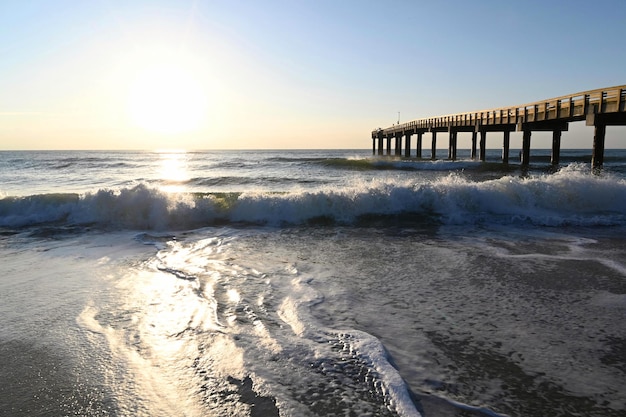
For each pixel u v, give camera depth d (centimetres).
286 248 754
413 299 487
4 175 3073
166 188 2109
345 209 1052
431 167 3061
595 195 1104
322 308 460
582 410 281
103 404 290
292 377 321
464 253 704
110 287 535
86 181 2509
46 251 738
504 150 2791
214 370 333
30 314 447
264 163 4453
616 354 357
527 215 1015
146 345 377
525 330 404
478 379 318
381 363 337
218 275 586
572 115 1731
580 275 574
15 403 292
